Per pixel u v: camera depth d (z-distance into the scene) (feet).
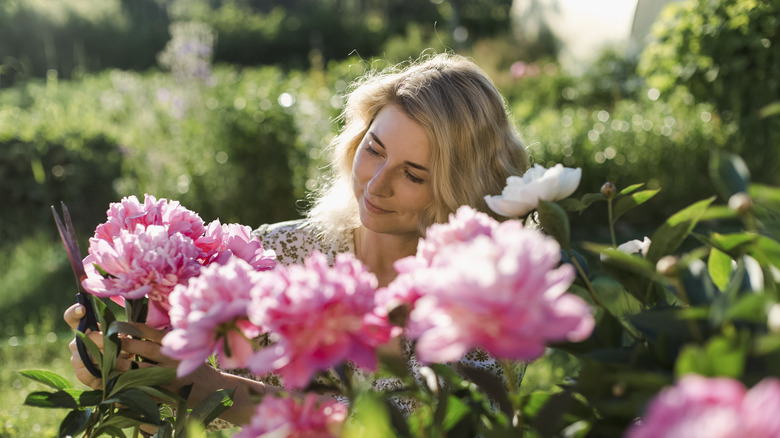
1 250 19.62
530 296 1.90
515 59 53.31
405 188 5.24
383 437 2.31
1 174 21.17
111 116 29.48
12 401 10.87
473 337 1.95
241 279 2.53
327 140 19.74
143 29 67.15
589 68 36.22
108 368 3.55
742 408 1.47
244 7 84.99
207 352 2.49
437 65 5.45
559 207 2.74
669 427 1.51
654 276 2.54
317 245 6.05
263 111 20.03
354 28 70.18
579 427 2.43
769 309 1.86
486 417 2.66
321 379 2.82
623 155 21.31
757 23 20.13
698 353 1.78
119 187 20.93
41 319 15.46
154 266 3.24
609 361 2.36
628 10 39.68
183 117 23.41
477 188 5.26
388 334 2.34
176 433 3.51
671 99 22.34
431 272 2.08
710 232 2.55
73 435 3.48
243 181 20.18
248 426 2.43
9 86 42.09
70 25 62.80
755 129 20.45
